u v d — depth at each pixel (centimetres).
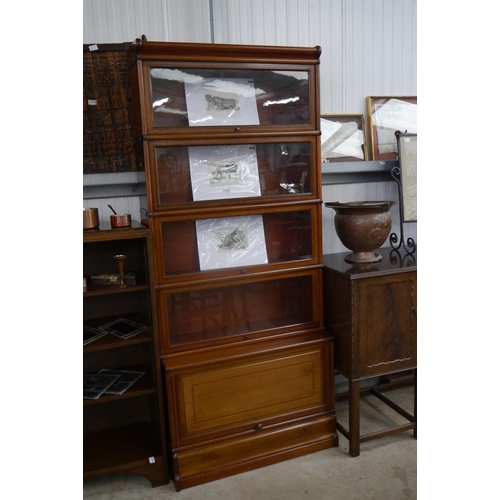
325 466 232
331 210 295
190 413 223
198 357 225
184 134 212
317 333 251
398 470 227
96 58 233
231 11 257
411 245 288
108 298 244
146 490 221
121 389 220
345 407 290
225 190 228
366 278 230
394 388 307
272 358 235
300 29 273
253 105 229
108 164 241
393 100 301
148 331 222
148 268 213
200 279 225
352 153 292
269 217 243
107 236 204
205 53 210
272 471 231
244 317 245
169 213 214
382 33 295
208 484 223
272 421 238
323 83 284
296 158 240
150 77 205
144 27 241
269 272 237
